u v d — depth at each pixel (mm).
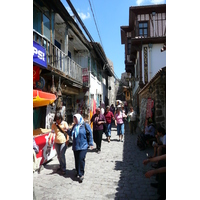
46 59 6449
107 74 24875
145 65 14266
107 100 25062
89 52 13828
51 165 5938
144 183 4527
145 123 10320
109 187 4320
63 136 5211
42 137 5656
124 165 5891
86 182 4602
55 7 7816
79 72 11336
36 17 6559
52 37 7738
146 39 14203
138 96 17953
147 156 6863
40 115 7141
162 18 15531
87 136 4938
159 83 7895
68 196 3887
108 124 9648
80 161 4688
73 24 9648
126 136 11352
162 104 7871
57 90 7973
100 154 7266
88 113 12734
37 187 4293
